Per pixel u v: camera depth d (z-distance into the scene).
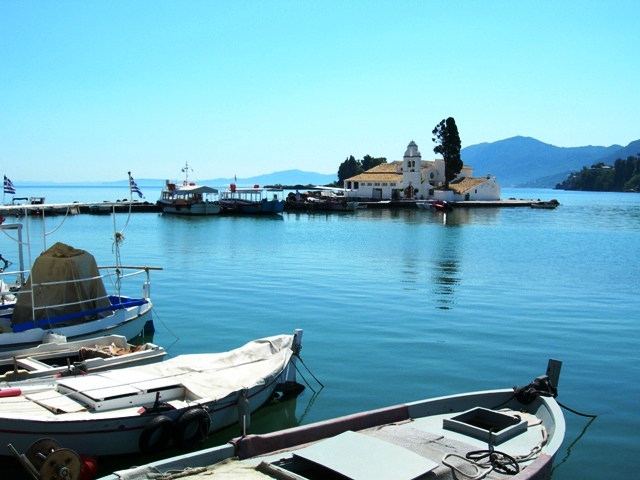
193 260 45.16
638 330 24.02
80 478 11.38
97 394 12.70
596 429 14.65
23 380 14.26
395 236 66.38
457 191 133.12
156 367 15.09
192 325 24.42
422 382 17.64
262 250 52.06
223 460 10.57
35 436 11.66
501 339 22.44
